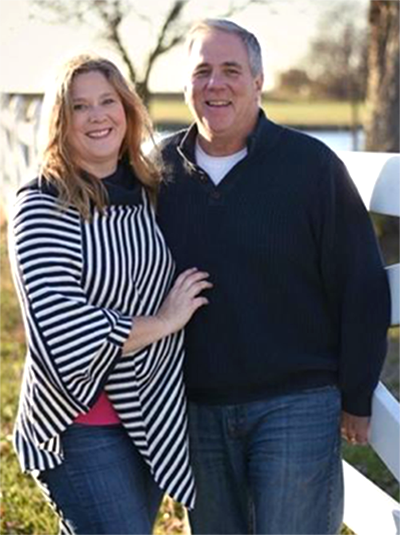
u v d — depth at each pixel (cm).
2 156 1055
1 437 635
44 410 337
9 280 1060
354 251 358
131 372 344
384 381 690
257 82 366
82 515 346
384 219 955
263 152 360
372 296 357
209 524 383
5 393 727
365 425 372
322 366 363
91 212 341
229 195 359
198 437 372
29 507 529
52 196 337
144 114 358
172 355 359
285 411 359
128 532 343
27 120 939
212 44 359
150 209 362
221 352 362
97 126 344
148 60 909
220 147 366
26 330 335
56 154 342
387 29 1014
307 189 356
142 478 356
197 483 378
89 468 344
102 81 346
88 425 345
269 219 356
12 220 339
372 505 409
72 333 327
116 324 333
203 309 362
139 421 347
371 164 387
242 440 368
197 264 361
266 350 359
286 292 359
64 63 348
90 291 338
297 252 357
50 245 332
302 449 357
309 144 361
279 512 357
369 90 1043
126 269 343
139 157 361
